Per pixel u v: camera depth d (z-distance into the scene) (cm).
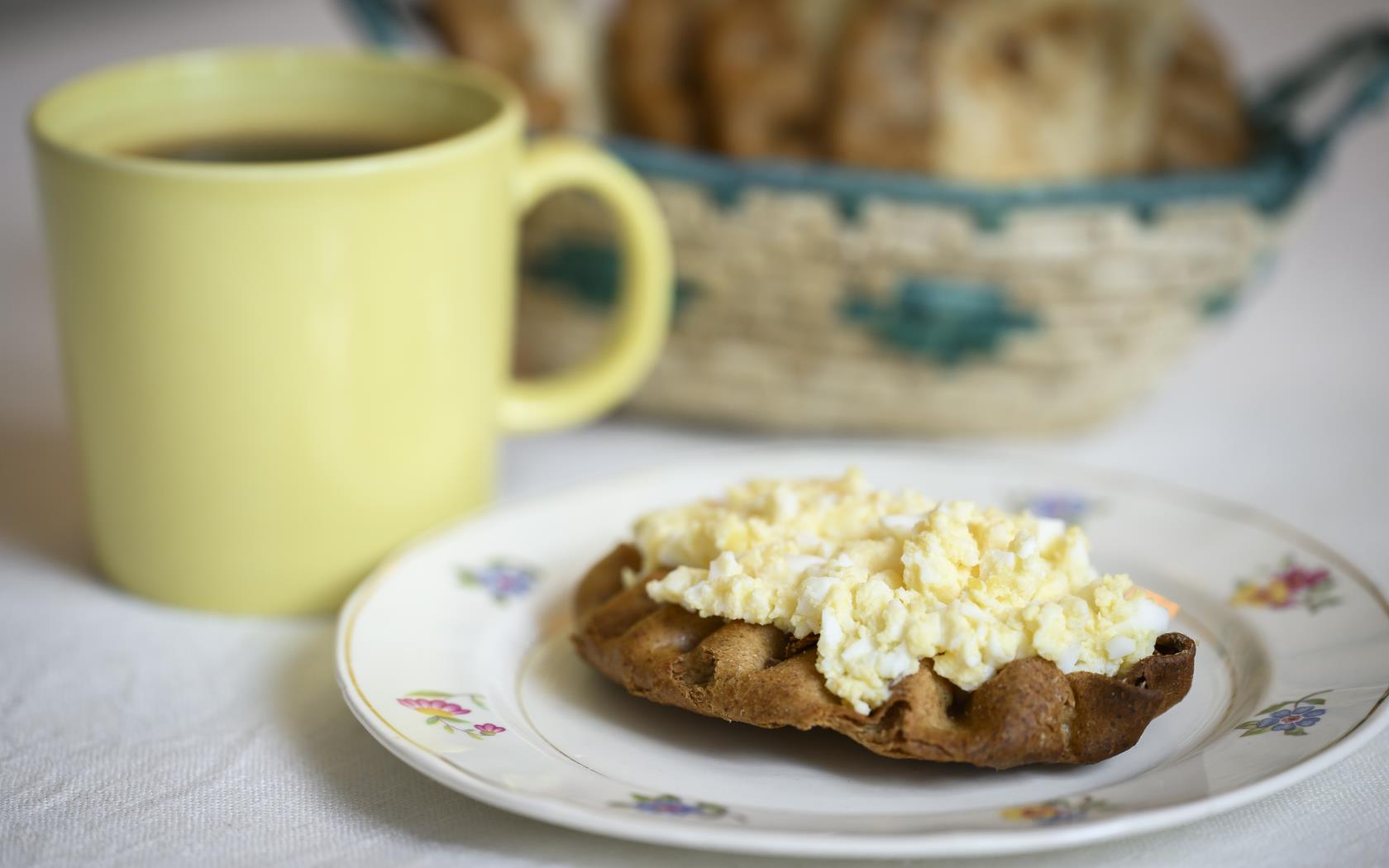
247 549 36
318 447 36
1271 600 35
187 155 37
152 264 34
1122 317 42
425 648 33
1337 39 44
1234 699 32
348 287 35
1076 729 30
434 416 37
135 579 37
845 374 43
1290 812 31
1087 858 30
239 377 35
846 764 31
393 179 35
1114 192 40
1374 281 53
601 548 37
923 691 30
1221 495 42
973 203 40
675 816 29
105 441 36
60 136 36
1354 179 61
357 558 37
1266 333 50
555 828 30
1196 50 44
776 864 30
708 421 45
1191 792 29
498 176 37
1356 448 44
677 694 31
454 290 36
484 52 43
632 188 40
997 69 42
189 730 33
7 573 38
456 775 29
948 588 30
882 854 28
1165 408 46
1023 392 43
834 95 42
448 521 38
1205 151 43
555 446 44
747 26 43
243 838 30
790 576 31
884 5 42
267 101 39
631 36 44
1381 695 31
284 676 35
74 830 30
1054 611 30
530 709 32
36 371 47
